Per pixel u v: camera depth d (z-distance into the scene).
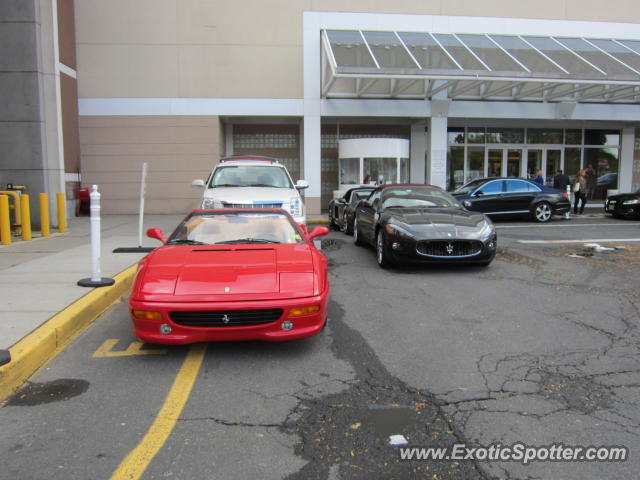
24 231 10.02
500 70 14.17
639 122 20.20
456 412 3.17
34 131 11.77
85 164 16.78
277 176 9.55
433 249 7.24
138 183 16.98
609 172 21.03
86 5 16.44
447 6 17.45
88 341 4.51
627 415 3.11
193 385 3.59
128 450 2.74
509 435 2.89
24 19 11.54
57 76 11.99
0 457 2.66
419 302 5.85
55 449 2.74
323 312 4.13
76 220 14.96
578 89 16.33
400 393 3.45
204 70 16.86
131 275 6.60
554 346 4.35
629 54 16.50
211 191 8.67
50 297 5.32
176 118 16.91
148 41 16.67
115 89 16.66
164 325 3.82
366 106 17.20
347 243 10.79
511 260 8.41
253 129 19.23
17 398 3.38
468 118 18.62
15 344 3.88
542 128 20.45
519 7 17.80
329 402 3.32
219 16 16.78
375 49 15.41
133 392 3.47
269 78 16.98
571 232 12.07
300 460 2.65
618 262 8.17
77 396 3.41
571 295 6.09
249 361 4.05
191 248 4.75
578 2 18.03
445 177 17.61
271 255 4.49
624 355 4.12
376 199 9.16
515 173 20.44
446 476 2.51
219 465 2.60
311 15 16.97
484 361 4.02
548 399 3.33
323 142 19.86
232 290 3.91
